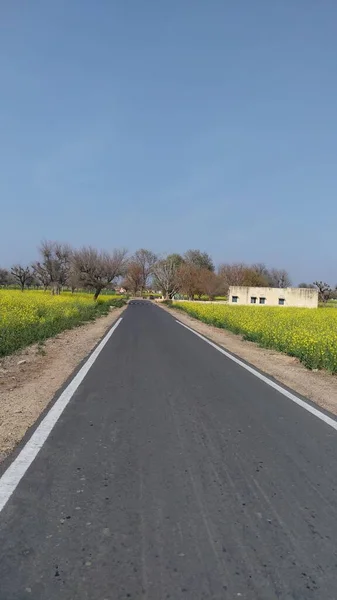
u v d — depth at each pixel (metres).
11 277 91.75
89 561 3.32
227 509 4.16
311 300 64.31
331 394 9.27
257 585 3.09
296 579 3.17
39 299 34.38
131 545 3.53
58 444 5.73
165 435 6.19
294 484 4.74
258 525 3.88
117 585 3.06
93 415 7.05
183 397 8.38
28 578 3.12
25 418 6.84
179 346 16.31
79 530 3.73
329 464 5.31
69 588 3.02
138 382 9.61
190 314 40.69
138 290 123.81
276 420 7.07
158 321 30.53
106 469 4.99
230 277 104.94
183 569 3.25
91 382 9.48
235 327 23.77
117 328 23.55
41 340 16.42
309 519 4.02
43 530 3.72
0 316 18.69
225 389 9.20
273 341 17.59
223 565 3.31
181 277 94.06
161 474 4.89
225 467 5.14
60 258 61.75
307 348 13.86
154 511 4.08
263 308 45.41
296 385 10.02
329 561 3.39
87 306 36.06
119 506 4.16
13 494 4.34
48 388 8.94
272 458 5.46
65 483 4.61
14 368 11.11
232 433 6.36
